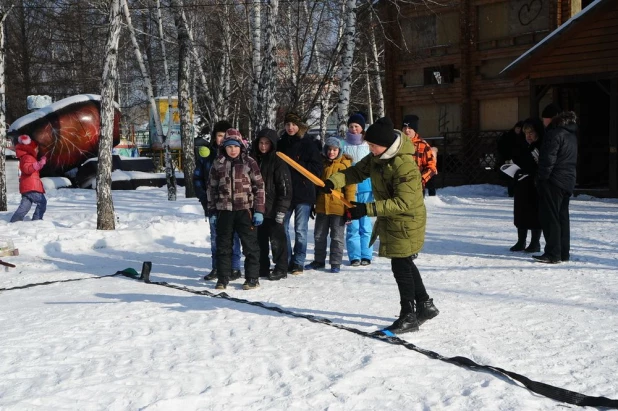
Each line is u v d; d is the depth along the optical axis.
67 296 7.55
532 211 9.70
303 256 8.74
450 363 4.94
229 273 7.84
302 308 6.76
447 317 6.27
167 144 19.91
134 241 11.80
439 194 21.62
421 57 27.28
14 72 43.28
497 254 9.86
